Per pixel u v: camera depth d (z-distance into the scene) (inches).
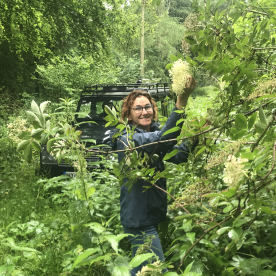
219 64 64.4
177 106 78.0
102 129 253.4
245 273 62.2
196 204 70.4
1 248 102.3
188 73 70.1
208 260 77.4
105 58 439.8
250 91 69.8
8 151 307.0
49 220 160.6
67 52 639.8
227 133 66.5
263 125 54.4
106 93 280.7
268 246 78.3
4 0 364.5
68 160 78.2
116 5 400.8
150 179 85.2
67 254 110.0
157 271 53.6
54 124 76.7
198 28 67.9
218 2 64.9
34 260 109.3
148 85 260.7
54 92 606.9
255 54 73.9
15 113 509.7
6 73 679.7
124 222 91.7
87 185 82.7
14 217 166.6
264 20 66.7
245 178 54.4
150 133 84.8
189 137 69.6
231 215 57.4
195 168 81.1
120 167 78.8
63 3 370.6
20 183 242.7
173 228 107.9
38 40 436.8
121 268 51.5
